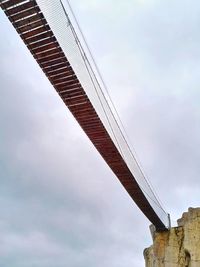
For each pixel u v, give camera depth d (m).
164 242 40.56
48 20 12.40
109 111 20.14
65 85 15.84
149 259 44.66
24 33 12.91
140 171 28.41
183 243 37.91
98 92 18.25
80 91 16.14
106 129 19.22
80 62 15.63
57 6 13.03
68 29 14.16
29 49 13.74
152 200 33.56
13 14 12.02
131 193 29.55
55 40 13.20
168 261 38.31
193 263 34.59
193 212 38.56
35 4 11.59
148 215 36.03
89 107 17.17
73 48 14.79
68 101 16.89
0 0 11.41
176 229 40.16
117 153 21.94
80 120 18.38
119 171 24.81
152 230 44.81
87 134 19.81
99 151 21.81
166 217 41.09
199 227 36.56
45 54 13.98
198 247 35.25
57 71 14.95
